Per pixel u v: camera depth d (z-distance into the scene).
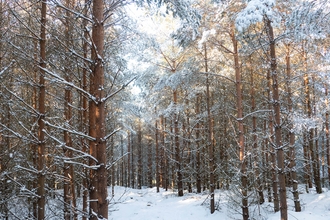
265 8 6.55
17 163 7.36
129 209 14.05
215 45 10.46
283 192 7.63
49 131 7.28
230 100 16.52
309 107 12.69
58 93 8.10
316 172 14.27
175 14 6.56
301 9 6.66
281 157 7.73
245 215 9.80
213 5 9.36
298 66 10.90
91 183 5.07
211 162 12.50
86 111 7.12
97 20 4.63
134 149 34.69
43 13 5.99
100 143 4.35
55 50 6.07
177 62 15.41
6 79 6.77
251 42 8.73
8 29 6.00
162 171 26.62
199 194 16.36
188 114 18.17
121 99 12.99
